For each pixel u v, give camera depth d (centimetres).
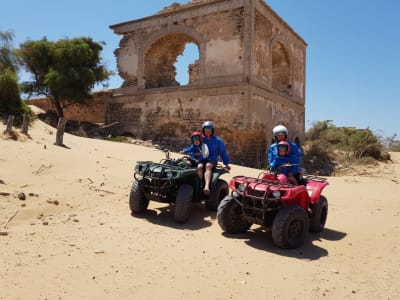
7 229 598
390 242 659
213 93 2045
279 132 718
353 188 1306
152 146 2083
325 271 508
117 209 777
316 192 682
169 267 490
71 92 2327
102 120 2655
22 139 1233
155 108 2291
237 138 1975
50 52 2378
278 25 2298
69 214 715
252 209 623
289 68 2511
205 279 459
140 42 2383
